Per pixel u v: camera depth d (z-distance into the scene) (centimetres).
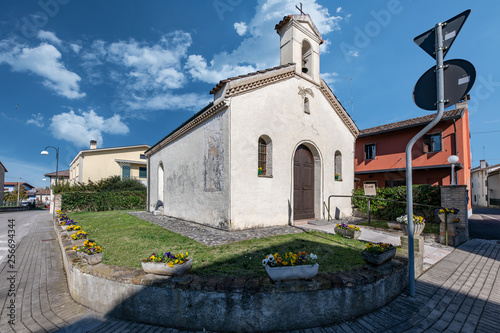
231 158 781
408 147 418
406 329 328
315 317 332
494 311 378
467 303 401
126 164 2775
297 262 338
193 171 1039
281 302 324
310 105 1042
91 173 2564
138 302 352
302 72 1055
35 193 6359
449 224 771
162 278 351
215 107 837
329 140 1127
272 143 889
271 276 330
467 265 592
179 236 711
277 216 883
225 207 791
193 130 1051
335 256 495
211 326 325
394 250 434
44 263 684
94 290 394
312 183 1073
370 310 364
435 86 387
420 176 1675
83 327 345
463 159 1516
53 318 375
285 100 942
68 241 644
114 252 541
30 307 413
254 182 833
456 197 885
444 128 1580
